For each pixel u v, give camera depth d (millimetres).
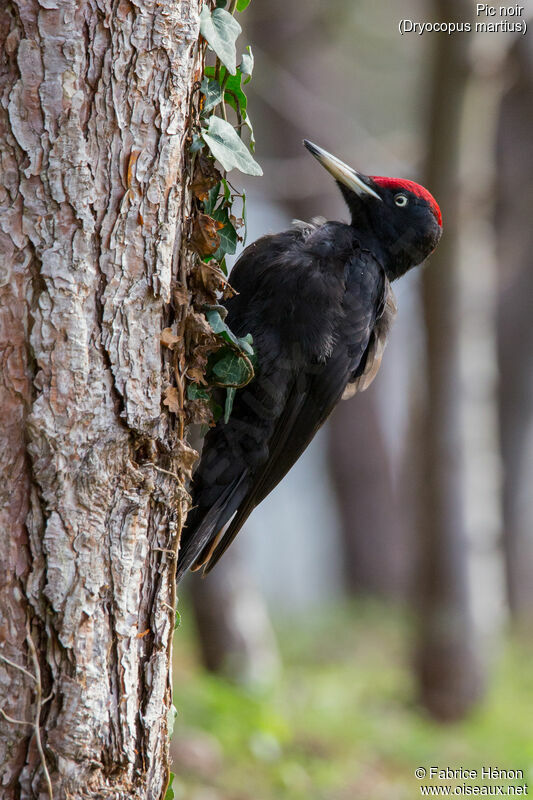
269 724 13516
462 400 16438
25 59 4906
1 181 4914
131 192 5133
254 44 20906
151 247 5223
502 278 21906
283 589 30438
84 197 4988
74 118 4957
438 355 16141
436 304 15844
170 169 5266
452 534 16672
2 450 4895
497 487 17234
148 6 5129
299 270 7680
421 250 8891
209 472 7832
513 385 22812
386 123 27469
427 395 16531
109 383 5105
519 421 23031
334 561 29984
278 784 12219
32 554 4918
